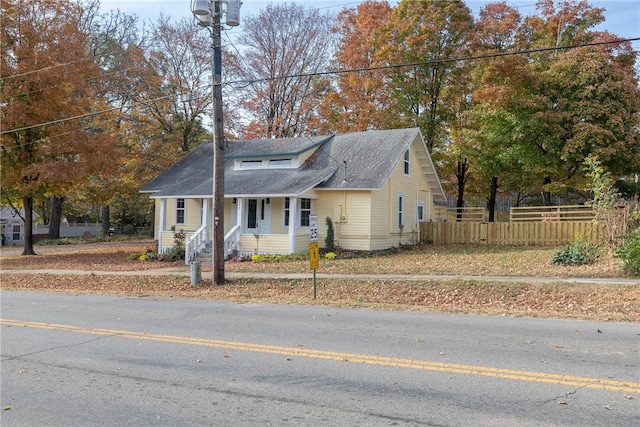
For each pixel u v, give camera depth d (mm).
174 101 37000
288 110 40094
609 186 17469
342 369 6766
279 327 9664
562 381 6109
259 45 39938
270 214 26922
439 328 9344
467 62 33594
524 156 29688
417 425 4867
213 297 14250
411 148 29062
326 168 26266
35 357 7660
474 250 24984
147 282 17656
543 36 34250
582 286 12742
